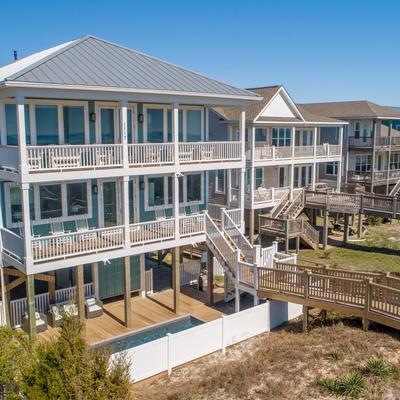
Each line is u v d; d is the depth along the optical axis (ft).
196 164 64.44
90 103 61.41
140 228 63.77
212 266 67.21
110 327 59.77
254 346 52.21
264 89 103.81
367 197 94.27
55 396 28.40
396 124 154.81
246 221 106.32
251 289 60.18
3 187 57.06
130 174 57.98
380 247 96.99
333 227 113.39
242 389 40.40
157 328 60.49
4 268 58.03
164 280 77.77
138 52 70.18
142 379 45.29
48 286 62.08
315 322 56.95
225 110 100.53
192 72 68.95
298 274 54.95
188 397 40.22
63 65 56.80
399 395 37.50
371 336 48.70
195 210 75.00
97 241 57.98
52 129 59.21
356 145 131.34
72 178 53.47
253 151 92.99
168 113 69.87
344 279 51.88
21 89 49.16
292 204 100.42
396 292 48.11
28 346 37.70
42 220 59.62
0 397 35.17
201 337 49.62
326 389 39.11
